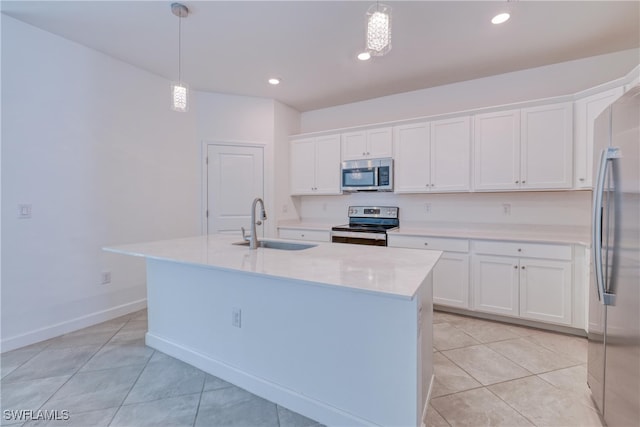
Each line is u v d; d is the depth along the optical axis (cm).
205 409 172
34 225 254
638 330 123
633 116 124
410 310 139
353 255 192
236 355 196
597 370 167
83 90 284
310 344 166
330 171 411
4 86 235
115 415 166
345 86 371
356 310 152
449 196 362
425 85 365
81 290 285
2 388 190
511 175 298
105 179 303
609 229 145
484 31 249
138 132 330
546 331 273
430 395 181
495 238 289
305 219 473
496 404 175
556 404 174
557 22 236
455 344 249
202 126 391
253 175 416
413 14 226
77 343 252
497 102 335
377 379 148
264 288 181
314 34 259
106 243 304
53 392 186
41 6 223
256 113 414
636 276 124
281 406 174
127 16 235
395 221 390
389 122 363
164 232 357
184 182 378
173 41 272
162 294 237
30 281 252
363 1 215
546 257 268
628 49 278
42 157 258
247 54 294
